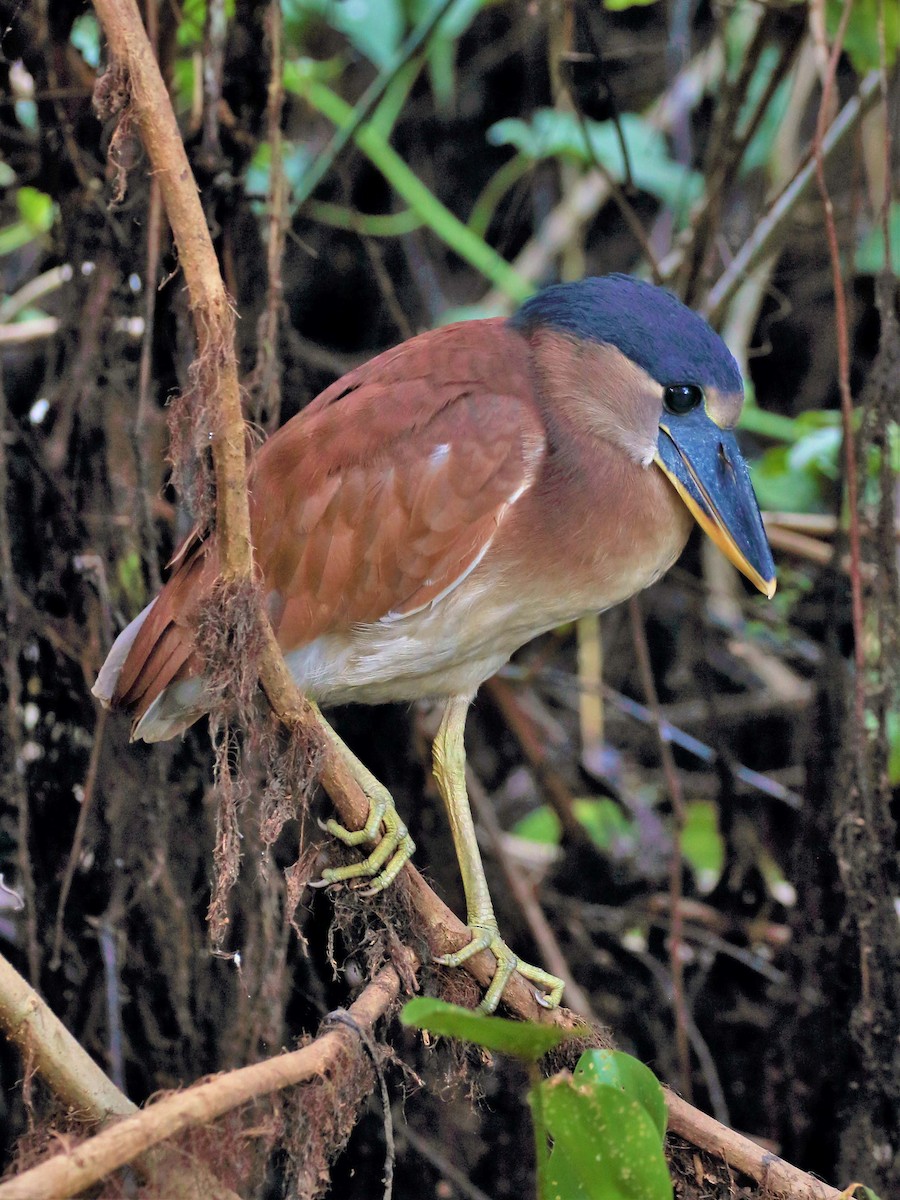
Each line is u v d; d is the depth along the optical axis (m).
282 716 4.53
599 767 9.38
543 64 9.23
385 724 7.67
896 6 7.38
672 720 9.47
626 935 8.73
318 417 5.93
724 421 5.97
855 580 6.40
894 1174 6.76
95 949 6.78
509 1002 5.29
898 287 7.56
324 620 5.83
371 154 8.72
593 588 5.98
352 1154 7.23
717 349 5.93
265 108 6.48
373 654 5.89
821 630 7.84
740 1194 4.77
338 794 4.89
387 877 5.07
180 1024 6.66
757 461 9.52
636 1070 4.00
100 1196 3.70
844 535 6.86
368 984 4.55
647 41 10.01
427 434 5.78
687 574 8.58
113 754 6.74
